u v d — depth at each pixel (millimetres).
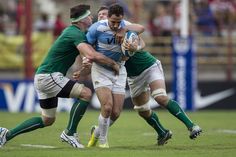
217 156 30109
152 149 33188
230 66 71312
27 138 40031
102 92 33344
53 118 33781
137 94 35625
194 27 72625
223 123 53438
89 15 33281
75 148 33250
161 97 34750
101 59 32531
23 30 71500
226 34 74062
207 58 73938
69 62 33250
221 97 68625
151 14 74250
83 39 32625
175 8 74062
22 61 71438
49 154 30406
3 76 73625
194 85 64938
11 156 29797
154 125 35906
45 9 79562
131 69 35188
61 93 33125
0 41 71625
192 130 34188
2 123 52062
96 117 59281
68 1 74875
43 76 32750
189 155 30359
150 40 73875
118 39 33125
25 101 67000
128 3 72188
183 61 64688
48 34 70750
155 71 35188
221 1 73688
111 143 37969
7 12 75000
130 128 48469
